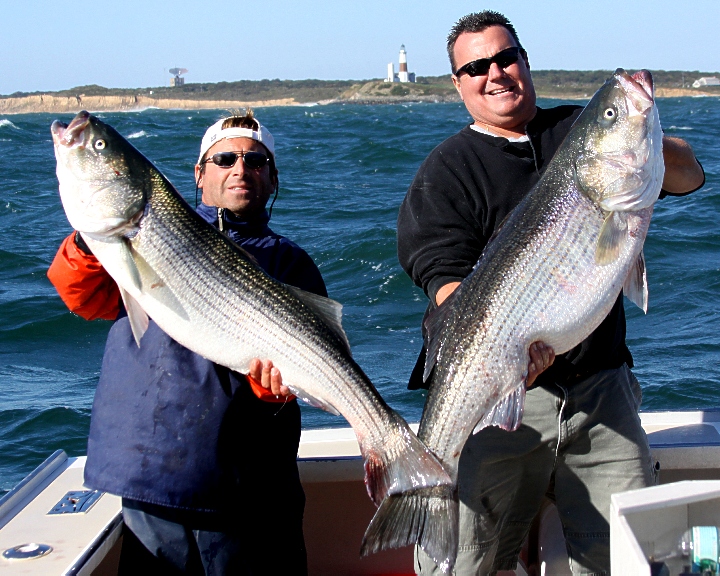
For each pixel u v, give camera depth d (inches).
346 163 1113.4
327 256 522.0
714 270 443.2
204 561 118.6
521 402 116.7
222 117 134.6
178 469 116.3
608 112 115.6
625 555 82.7
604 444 127.1
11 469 250.8
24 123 2260.1
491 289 118.6
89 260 117.8
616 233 115.8
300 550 126.8
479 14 130.9
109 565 125.0
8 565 110.2
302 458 144.2
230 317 117.3
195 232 116.4
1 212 715.4
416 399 281.9
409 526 113.9
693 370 305.9
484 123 132.6
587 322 117.3
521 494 131.4
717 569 84.9
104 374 122.8
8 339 379.6
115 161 112.7
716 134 1546.5
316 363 118.9
